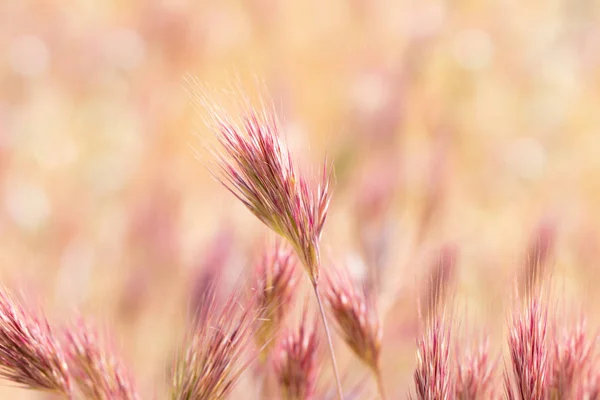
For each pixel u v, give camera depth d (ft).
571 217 4.08
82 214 4.19
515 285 2.51
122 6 5.77
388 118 4.55
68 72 5.28
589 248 3.48
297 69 5.38
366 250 3.22
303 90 5.11
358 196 3.62
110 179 4.45
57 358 2.53
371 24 5.77
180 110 4.89
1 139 4.59
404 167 4.24
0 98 5.08
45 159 4.66
